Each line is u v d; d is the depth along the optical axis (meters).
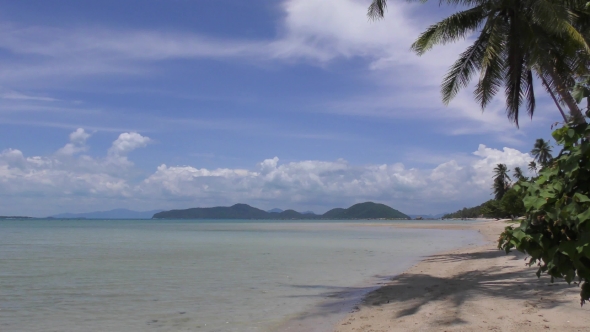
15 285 15.18
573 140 3.44
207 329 9.29
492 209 101.94
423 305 10.57
